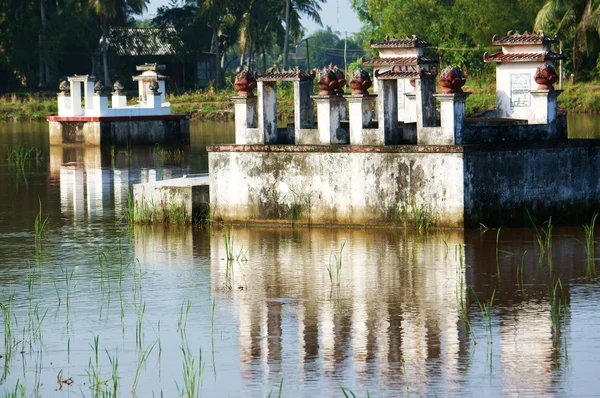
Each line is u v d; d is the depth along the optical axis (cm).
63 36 13288
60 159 5738
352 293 2200
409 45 3400
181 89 13612
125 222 3278
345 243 2745
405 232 2858
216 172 3112
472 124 2919
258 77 3047
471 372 1664
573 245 2661
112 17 13462
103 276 2441
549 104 3055
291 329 1936
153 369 1733
